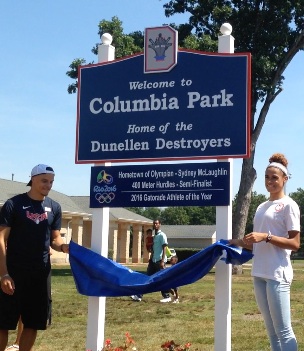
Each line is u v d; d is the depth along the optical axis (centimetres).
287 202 536
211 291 1728
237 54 617
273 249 530
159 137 639
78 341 867
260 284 541
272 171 545
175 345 599
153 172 638
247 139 605
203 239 6919
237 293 1661
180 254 5459
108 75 667
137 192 642
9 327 559
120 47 2608
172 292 1414
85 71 678
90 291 632
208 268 578
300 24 2712
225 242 575
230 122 613
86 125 671
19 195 580
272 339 538
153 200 634
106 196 654
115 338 889
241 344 830
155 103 644
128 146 651
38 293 570
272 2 2645
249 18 2700
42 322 571
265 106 2723
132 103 654
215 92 621
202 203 614
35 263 566
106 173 657
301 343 823
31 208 571
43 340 877
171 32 641
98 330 637
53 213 589
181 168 626
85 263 632
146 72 648
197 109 626
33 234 566
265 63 2553
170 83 639
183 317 1135
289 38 2719
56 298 1488
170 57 639
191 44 2527
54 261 3944
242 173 2789
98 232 656
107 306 1322
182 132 630
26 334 575
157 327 1005
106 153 659
